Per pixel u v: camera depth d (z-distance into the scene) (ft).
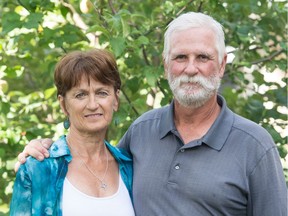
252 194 9.58
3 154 13.12
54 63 13.89
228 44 14.38
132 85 13.48
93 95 9.57
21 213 9.44
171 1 13.89
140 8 14.79
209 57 9.68
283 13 14.12
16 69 13.78
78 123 9.68
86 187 9.68
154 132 10.27
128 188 10.07
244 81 14.60
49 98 15.06
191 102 9.69
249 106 14.03
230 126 9.80
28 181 9.46
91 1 12.92
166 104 13.47
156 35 14.61
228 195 9.46
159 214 9.71
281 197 9.52
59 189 9.48
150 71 12.82
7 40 14.34
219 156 9.62
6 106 13.53
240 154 9.59
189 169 9.65
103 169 9.98
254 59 14.67
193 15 9.80
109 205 9.67
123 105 13.25
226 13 13.87
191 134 10.00
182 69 9.70
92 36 14.12
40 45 13.70
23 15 13.64
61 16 13.79
